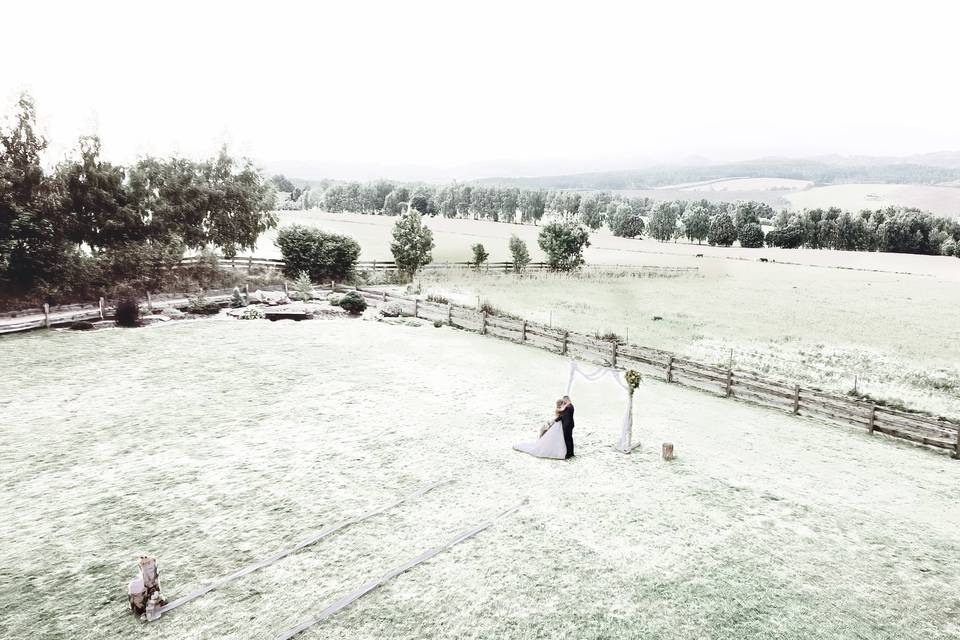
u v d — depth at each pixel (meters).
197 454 11.41
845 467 12.77
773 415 16.61
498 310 31.92
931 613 7.52
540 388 17.53
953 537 9.69
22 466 10.59
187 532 8.61
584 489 10.73
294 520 9.06
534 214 167.50
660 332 29.45
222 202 35.78
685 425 15.05
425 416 14.30
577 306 35.88
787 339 28.75
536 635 6.70
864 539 9.43
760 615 7.27
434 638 6.59
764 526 9.67
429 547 8.48
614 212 146.12
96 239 28.34
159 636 6.48
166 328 23.41
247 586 7.41
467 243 85.75
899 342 28.41
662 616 7.15
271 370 17.86
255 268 37.47
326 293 34.56
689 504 10.34
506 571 7.97
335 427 13.24
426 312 28.39
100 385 15.63
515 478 11.04
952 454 13.91
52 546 8.12
